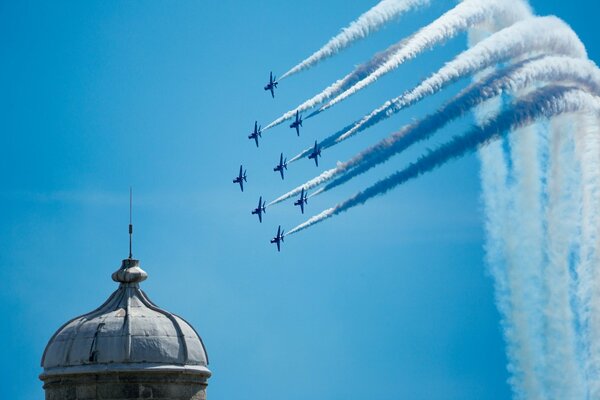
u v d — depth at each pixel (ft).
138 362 338.75
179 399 342.23
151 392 339.57
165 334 342.85
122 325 341.41
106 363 337.72
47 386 342.85
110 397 338.13
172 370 340.18
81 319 346.74
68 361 339.36
